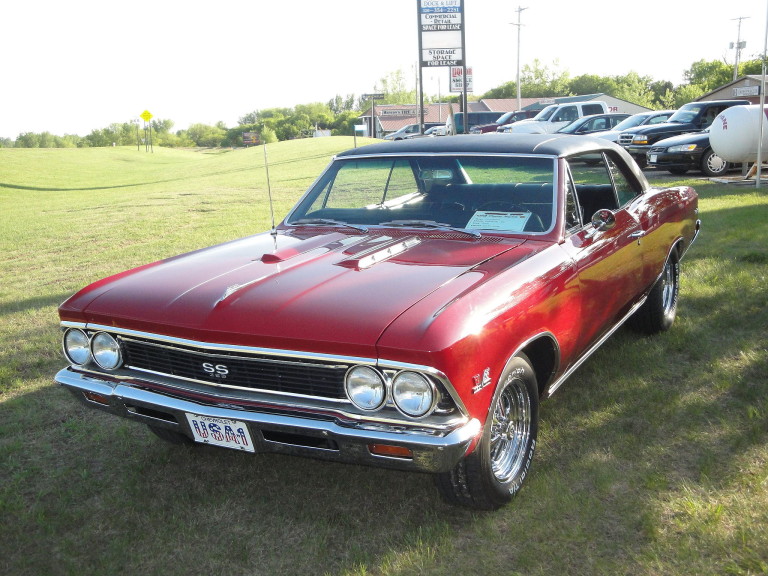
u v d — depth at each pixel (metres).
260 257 3.53
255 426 2.80
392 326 2.61
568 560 2.75
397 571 2.76
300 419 2.72
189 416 2.95
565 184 3.76
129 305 3.12
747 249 7.40
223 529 3.12
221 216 13.99
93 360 3.28
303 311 2.80
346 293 2.91
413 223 3.88
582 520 2.98
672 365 4.62
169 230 12.48
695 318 5.46
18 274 9.36
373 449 2.68
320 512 3.22
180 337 2.94
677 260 5.34
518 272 3.13
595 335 4.02
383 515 3.17
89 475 3.63
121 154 61.62
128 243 11.37
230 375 2.90
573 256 3.56
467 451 2.67
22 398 4.67
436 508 3.20
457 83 19.45
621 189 4.63
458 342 2.57
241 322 2.81
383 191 4.12
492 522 3.03
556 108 26.88
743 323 5.25
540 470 3.42
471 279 3.00
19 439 4.06
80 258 10.30
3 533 3.15
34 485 3.56
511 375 3.00
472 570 2.74
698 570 2.63
